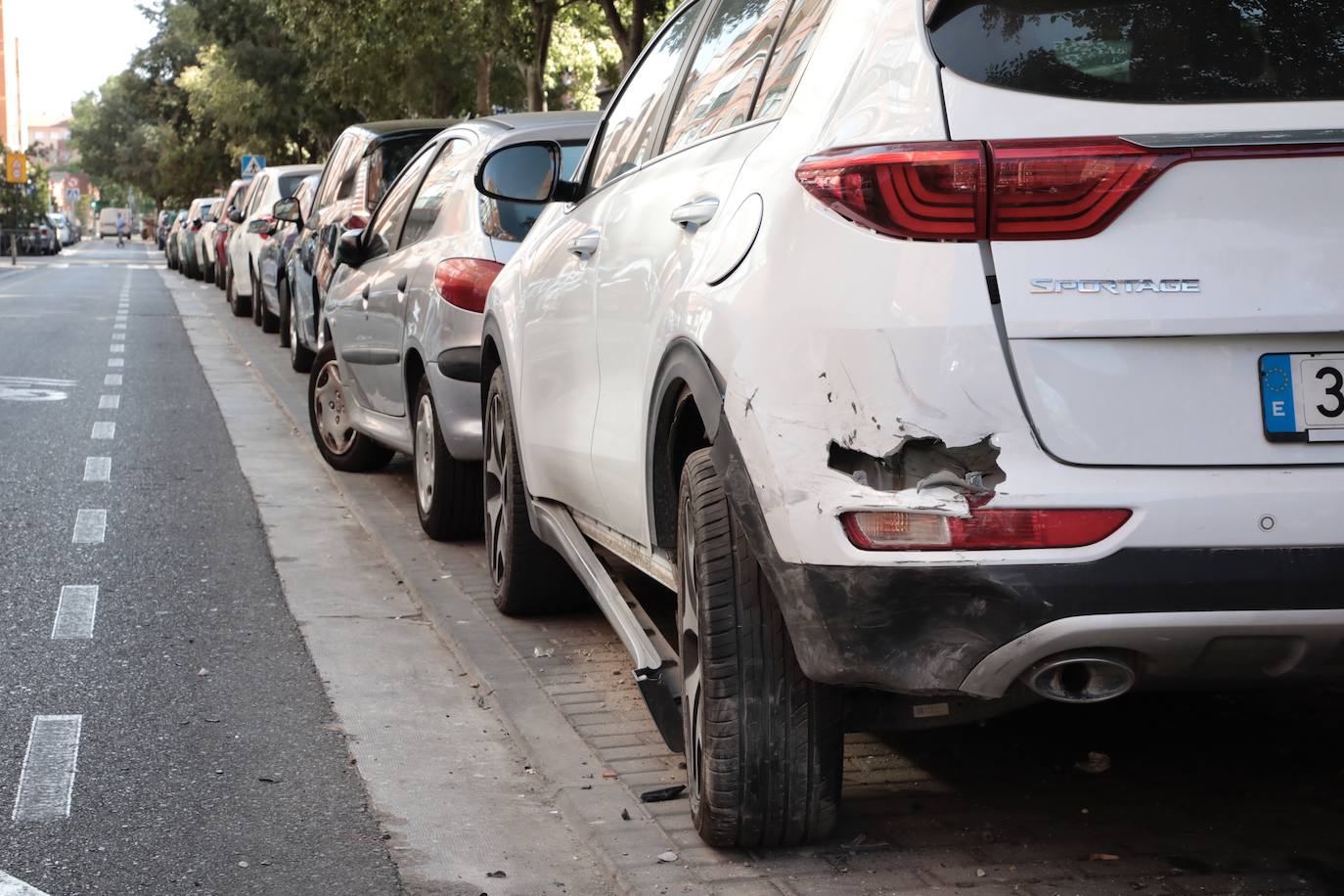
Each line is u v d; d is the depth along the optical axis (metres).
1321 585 3.00
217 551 7.82
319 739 4.93
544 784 4.50
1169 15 3.13
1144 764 4.42
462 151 8.27
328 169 14.88
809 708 3.62
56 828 4.16
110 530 8.27
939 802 4.16
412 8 25.56
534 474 5.78
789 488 3.22
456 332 7.40
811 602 3.23
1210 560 3.00
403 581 7.16
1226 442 3.03
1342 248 3.03
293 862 3.93
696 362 3.63
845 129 3.27
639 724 4.96
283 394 14.36
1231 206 3.02
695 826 3.89
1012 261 3.04
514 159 7.76
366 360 9.06
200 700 5.32
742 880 3.66
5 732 4.96
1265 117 3.05
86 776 4.56
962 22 3.19
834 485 3.15
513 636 6.06
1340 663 3.11
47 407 13.55
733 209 3.65
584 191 5.54
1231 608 3.01
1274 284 3.02
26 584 7.02
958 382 3.04
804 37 3.71
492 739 4.95
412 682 5.58
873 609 3.14
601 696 5.27
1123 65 3.09
